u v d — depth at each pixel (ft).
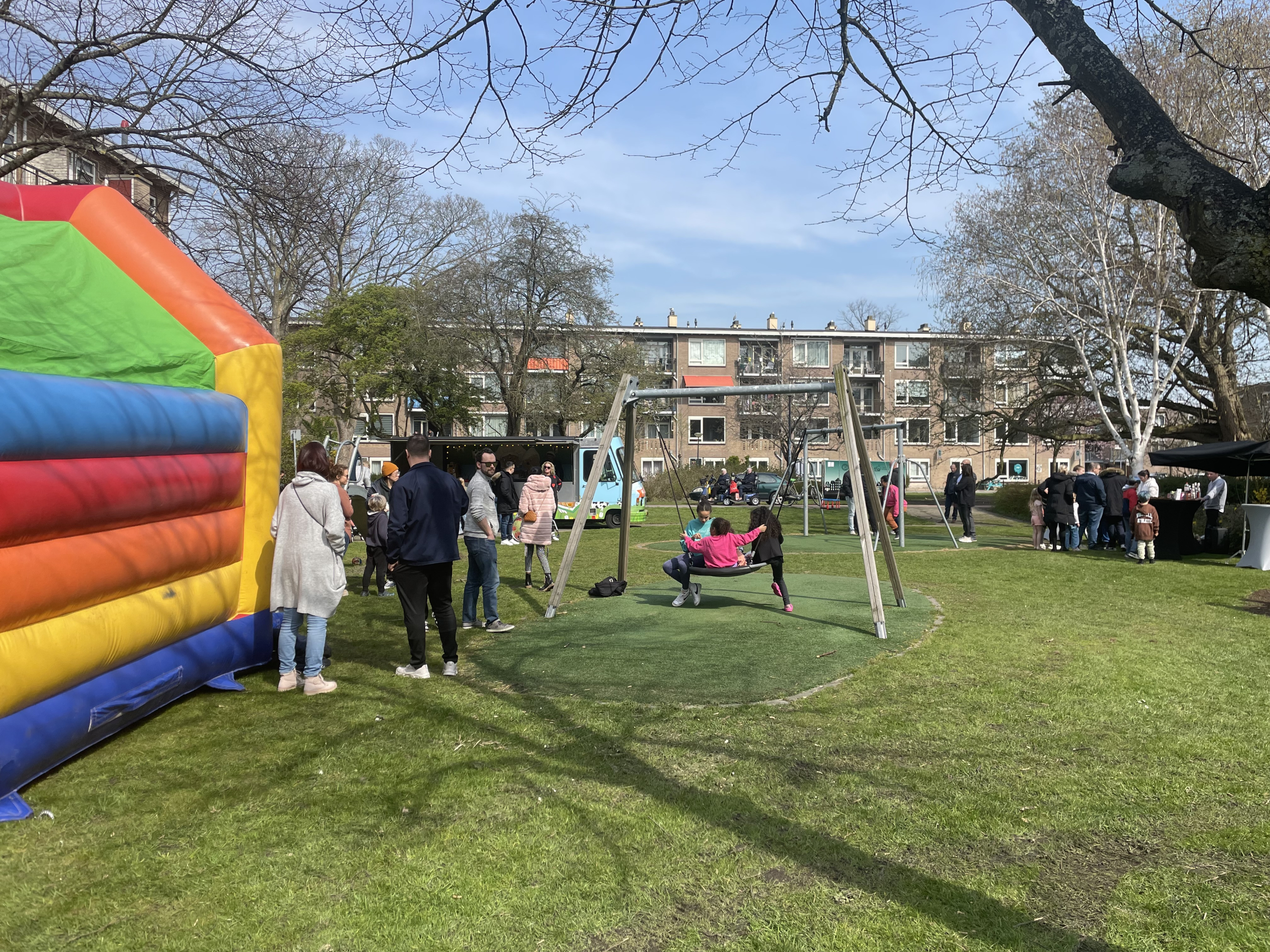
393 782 14.15
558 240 105.60
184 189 39.14
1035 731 16.79
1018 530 82.84
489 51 16.83
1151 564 48.73
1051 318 80.23
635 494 86.07
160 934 9.58
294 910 10.11
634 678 21.16
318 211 38.73
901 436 60.23
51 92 33.81
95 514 15.25
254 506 22.39
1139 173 10.87
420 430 159.63
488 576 27.86
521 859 11.39
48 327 17.57
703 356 192.95
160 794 13.65
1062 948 9.31
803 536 69.77
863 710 18.22
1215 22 52.95
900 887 10.68
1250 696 19.45
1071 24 11.88
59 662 14.24
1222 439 80.23
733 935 9.61
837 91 18.33
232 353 22.25
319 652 20.20
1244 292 10.11
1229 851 11.61
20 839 12.02
